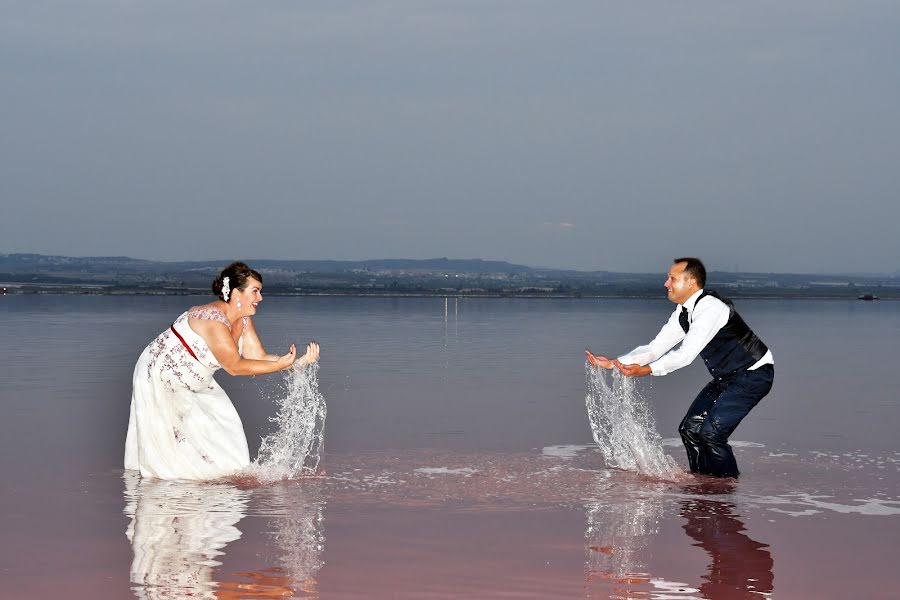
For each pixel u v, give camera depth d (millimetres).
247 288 5207
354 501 4383
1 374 9375
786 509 4285
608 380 9727
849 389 9117
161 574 3211
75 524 3877
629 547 3621
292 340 14398
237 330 5387
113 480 4801
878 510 4281
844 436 6457
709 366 5344
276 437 6246
